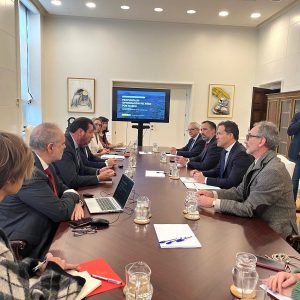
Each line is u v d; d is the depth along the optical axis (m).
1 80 4.41
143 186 2.58
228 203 1.89
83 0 5.71
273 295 1.06
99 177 2.64
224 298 1.02
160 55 6.98
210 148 3.83
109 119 7.05
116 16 6.62
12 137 0.97
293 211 1.94
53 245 1.39
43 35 6.65
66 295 1.01
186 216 1.80
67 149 2.51
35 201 1.67
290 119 5.19
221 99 7.18
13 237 1.66
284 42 5.96
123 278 1.13
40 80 6.54
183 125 7.38
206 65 7.09
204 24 6.96
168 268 1.21
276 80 6.24
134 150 5.16
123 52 6.90
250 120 6.88
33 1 5.79
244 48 7.12
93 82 6.90
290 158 4.37
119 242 1.44
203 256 1.32
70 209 1.77
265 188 1.86
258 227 1.68
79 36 6.78
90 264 1.22
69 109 6.93
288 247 1.44
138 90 6.39
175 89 7.25
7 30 4.60
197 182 2.78
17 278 0.87
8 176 0.93
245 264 1.15
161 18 6.64
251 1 5.52
